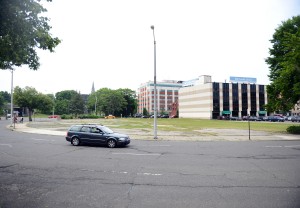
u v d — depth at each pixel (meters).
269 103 29.34
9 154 12.87
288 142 18.95
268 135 24.11
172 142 18.77
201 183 7.57
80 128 16.64
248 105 92.25
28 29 8.00
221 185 7.36
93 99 113.19
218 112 88.69
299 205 5.73
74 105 93.12
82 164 10.34
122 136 15.91
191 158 11.89
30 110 56.34
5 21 7.46
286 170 9.36
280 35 30.77
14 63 9.29
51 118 80.12
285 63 26.50
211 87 88.75
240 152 13.84
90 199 6.11
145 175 8.54
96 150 14.46
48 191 6.73
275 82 27.78
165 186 7.25
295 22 30.50
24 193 6.54
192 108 99.81
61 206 5.64
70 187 7.11
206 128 34.31
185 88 105.31
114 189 6.94
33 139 20.39
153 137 21.69
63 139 20.41
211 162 10.90
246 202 5.93
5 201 5.93
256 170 9.35
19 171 9.03
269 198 6.21
